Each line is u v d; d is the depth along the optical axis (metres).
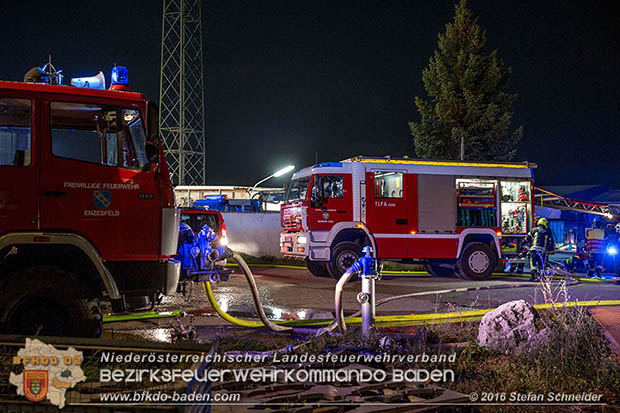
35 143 4.94
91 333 4.74
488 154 22.22
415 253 13.95
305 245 13.50
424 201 14.11
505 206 15.08
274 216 21.02
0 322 4.48
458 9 22.34
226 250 6.43
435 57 22.41
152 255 5.30
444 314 7.94
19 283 4.56
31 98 4.98
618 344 5.88
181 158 33.81
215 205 24.12
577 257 15.58
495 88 22.33
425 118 22.69
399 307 9.10
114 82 5.54
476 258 14.23
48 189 4.92
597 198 31.23
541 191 18.66
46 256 5.04
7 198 4.79
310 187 13.57
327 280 13.76
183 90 34.09
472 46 22.05
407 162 14.20
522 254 14.96
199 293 10.77
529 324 5.77
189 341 5.86
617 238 14.23
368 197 13.77
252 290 6.38
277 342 6.09
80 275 5.16
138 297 5.31
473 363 5.20
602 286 12.21
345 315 8.34
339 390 4.14
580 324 6.01
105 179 5.14
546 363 5.07
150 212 5.30
